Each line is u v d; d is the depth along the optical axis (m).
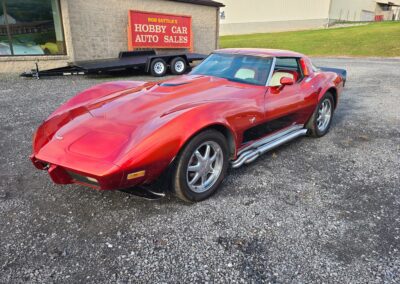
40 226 2.72
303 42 26.27
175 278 2.19
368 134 5.31
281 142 4.09
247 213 2.95
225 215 2.91
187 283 2.15
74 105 3.75
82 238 2.58
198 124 2.82
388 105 7.36
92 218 2.84
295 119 4.38
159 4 14.59
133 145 2.57
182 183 2.88
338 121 6.07
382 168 3.98
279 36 33.31
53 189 3.33
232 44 27.38
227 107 3.17
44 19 11.98
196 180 3.01
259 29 48.41
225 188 3.40
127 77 11.62
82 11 12.39
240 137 3.38
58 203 3.07
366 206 3.11
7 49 11.52
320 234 2.67
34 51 12.04
